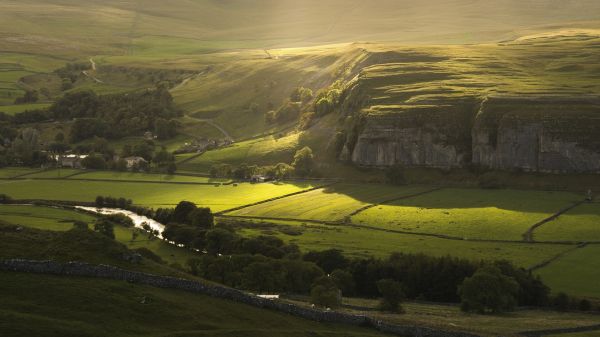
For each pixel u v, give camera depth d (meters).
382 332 118.00
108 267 111.06
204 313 106.25
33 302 97.69
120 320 97.62
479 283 162.88
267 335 102.38
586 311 172.38
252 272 167.12
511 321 146.38
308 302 151.38
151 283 112.50
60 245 118.88
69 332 90.75
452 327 128.12
